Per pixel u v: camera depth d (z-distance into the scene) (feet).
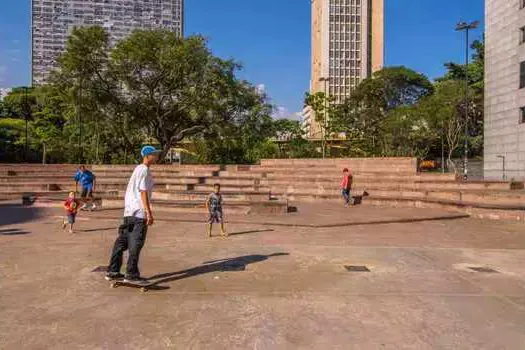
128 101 137.18
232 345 14.84
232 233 39.78
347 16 460.14
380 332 16.07
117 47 131.54
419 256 30.12
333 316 17.70
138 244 21.20
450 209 60.18
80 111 128.67
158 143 155.33
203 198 65.36
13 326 16.42
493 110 162.81
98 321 16.96
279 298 19.97
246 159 162.20
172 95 139.13
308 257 29.14
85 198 57.57
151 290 21.07
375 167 89.97
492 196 63.36
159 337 15.47
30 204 65.16
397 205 67.56
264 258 28.63
